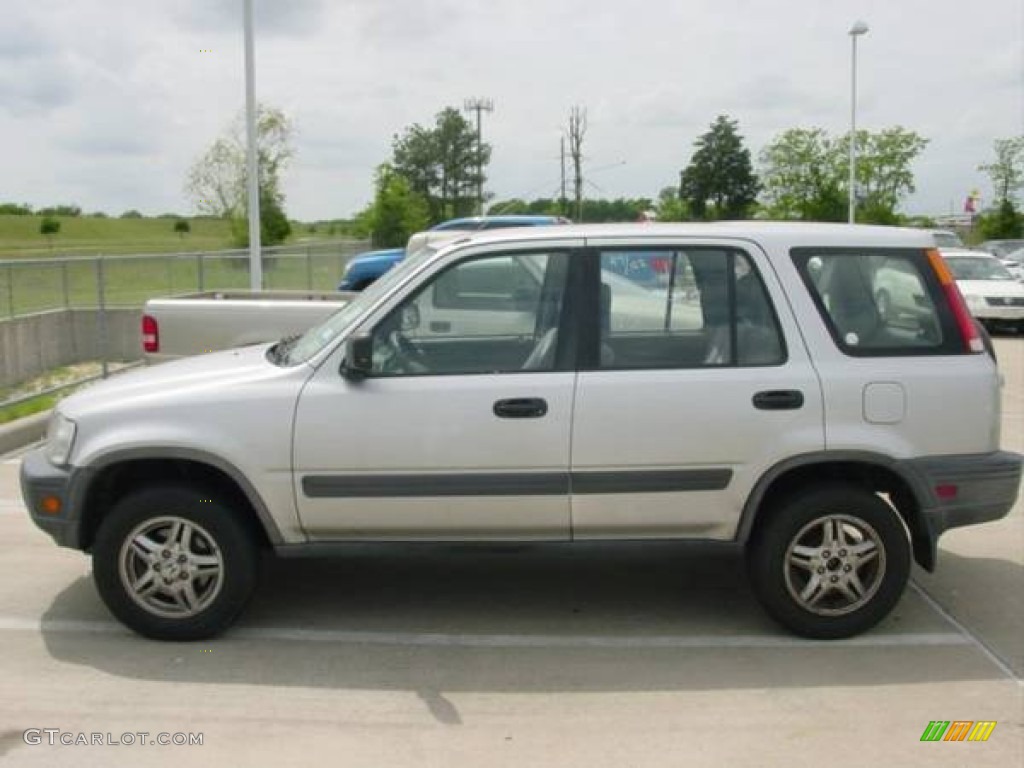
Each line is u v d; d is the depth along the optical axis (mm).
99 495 4855
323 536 4785
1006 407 11445
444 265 4770
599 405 4637
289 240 39250
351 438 4633
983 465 4762
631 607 5363
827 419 4680
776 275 4773
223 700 4293
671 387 4652
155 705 4242
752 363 4715
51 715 4152
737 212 66625
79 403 4906
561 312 4742
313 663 4664
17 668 4598
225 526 4766
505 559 6113
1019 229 49750
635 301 4758
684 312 4773
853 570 4812
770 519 4789
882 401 4695
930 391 4719
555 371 4688
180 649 4805
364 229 49781
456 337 4766
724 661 4688
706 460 4676
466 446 4641
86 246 54719
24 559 6090
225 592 4816
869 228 4961
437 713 4184
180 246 55094
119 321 14469
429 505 4691
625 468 4676
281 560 6090
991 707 4238
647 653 4781
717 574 5863
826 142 49219
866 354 4746
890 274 4836
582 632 5039
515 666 4641
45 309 14047
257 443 4645
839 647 4840
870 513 4762
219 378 4844
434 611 5312
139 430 4664
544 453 4645
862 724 4090
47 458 4941
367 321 4750
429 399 4633
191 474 4887
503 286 4781
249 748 3891
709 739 3967
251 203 16094
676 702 4281
